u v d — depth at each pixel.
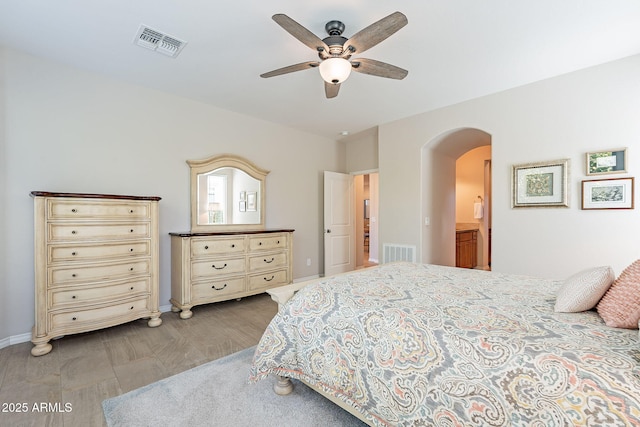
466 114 3.55
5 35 2.28
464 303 1.50
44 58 2.64
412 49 2.45
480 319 1.30
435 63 2.68
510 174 3.22
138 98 3.21
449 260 4.78
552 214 2.98
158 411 1.64
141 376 2.01
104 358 2.27
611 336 1.12
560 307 1.39
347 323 1.49
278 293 1.82
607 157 2.66
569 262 2.88
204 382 1.94
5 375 2.02
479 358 1.09
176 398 1.76
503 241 3.29
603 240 2.70
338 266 5.27
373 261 7.22
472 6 1.93
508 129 3.23
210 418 1.59
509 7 1.94
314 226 5.11
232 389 1.86
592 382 0.89
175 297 3.31
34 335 2.30
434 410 1.15
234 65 2.75
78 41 2.36
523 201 3.14
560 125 2.91
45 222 2.31
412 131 4.09
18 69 2.52
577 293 1.38
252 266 3.74
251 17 2.05
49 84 2.67
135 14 2.03
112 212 2.64
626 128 2.58
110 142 3.02
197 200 3.66
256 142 4.28
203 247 3.30
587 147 2.77
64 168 2.76
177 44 2.40
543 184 3.01
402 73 2.20
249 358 2.27
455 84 3.11
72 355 2.31
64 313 2.41
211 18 2.07
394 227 4.29
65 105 2.76
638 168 2.54
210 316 3.23
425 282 1.96
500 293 1.70
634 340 1.08
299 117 4.22
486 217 5.82
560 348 1.02
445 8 1.95
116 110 3.06
